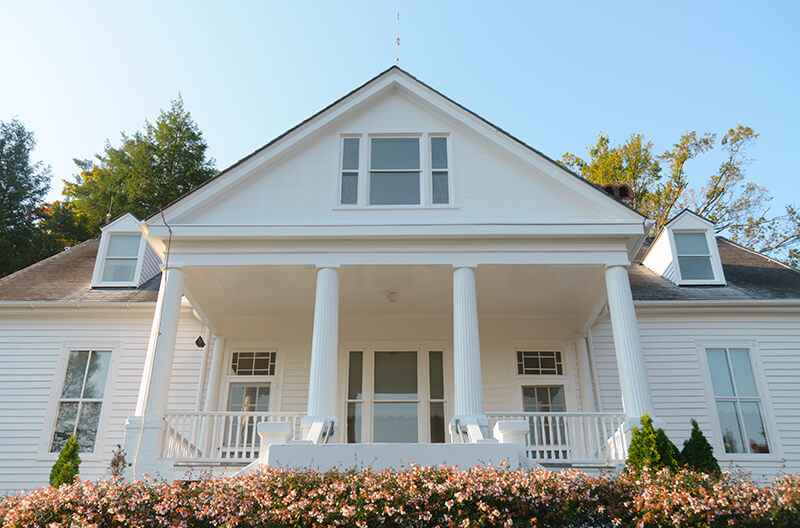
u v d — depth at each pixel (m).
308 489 6.60
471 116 11.37
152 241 10.38
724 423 12.05
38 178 30.03
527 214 10.77
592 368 12.82
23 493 7.11
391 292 12.02
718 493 6.31
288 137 11.24
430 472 6.77
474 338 9.69
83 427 12.16
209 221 10.73
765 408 12.04
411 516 6.18
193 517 6.36
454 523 6.14
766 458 11.64
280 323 13.31
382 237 10.28
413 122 11.67
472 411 9.20
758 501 6.21
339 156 11.38
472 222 10.68
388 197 11.11
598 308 12.07
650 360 12.52
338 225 10.27
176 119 30.81
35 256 25.73
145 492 6.68
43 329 12.81
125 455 8.77
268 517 6.22
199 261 10.27
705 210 26.69
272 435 8.13
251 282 11.44
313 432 8.43
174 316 9.91
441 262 10.27
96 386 12.47
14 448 11.88
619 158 28.25
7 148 29.41
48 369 12.51
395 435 12.41
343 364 12.96
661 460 8.16
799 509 6.05
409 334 13.20
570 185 10.78
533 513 6.35
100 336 12.79
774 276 14.16
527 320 13.29
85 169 32.94
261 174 11.18
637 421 9.00
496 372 12.84
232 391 12.88
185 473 9.01
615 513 6.34
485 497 6.32
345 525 6.13
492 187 11.01
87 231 28.22
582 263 10.28
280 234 10.23
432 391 12.75
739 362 12.51
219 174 10.84
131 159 29.86
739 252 15.80
